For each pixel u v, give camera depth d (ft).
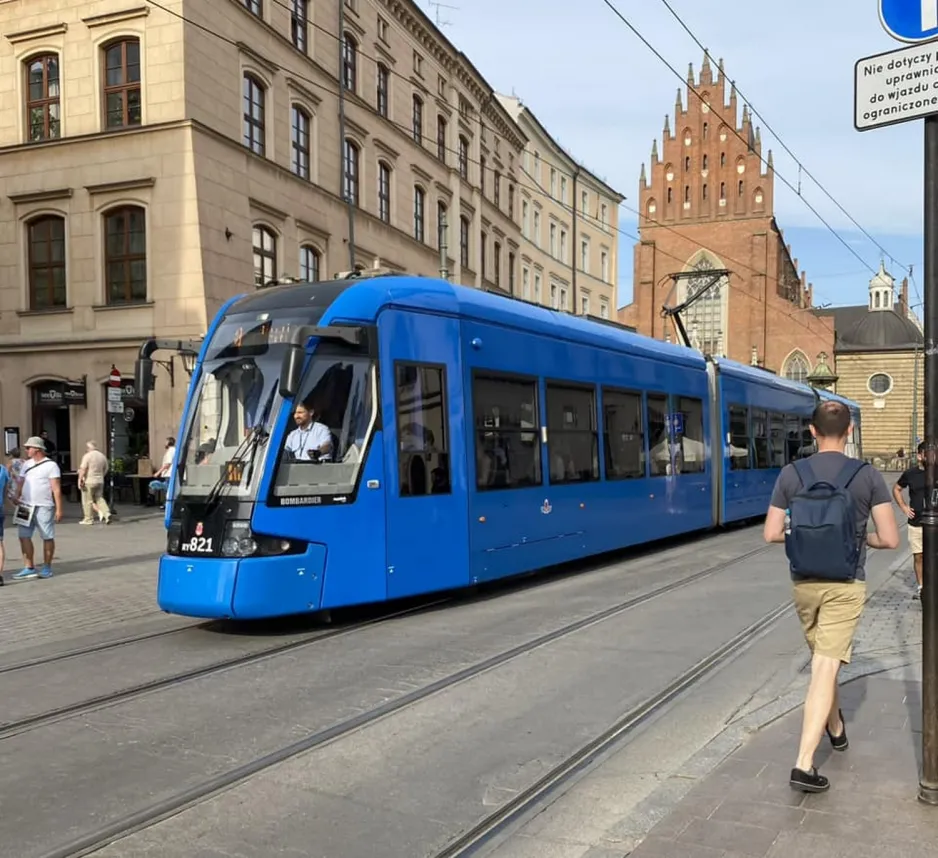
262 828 13.94
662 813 13.92
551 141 164.45
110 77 77.00
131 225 76.48
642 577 39.14
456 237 122.62
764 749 16.11
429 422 31.09
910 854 11.75
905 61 12.96
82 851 13.12
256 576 26.23
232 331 29.40
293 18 87.45
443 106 119.55
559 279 171.63
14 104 80.07
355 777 16.06
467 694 21.13
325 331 27.63
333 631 27.86
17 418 80.69
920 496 33.35
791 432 69.41
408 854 13.08
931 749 13.35
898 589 35.81
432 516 30.83
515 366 35.58
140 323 75.66
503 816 14.40
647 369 46.80
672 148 229.45
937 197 12.68
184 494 27.71
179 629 28.91
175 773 16.21
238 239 78.18
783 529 14.69
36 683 22.52
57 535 57.36
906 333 229.86
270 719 19.27
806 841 12.19
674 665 23.70
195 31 73.72
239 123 79.00
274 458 26.78
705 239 226.17
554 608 31.65
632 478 44.37
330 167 92.48
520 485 35.42
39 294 80.53
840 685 20.29
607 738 18.08
